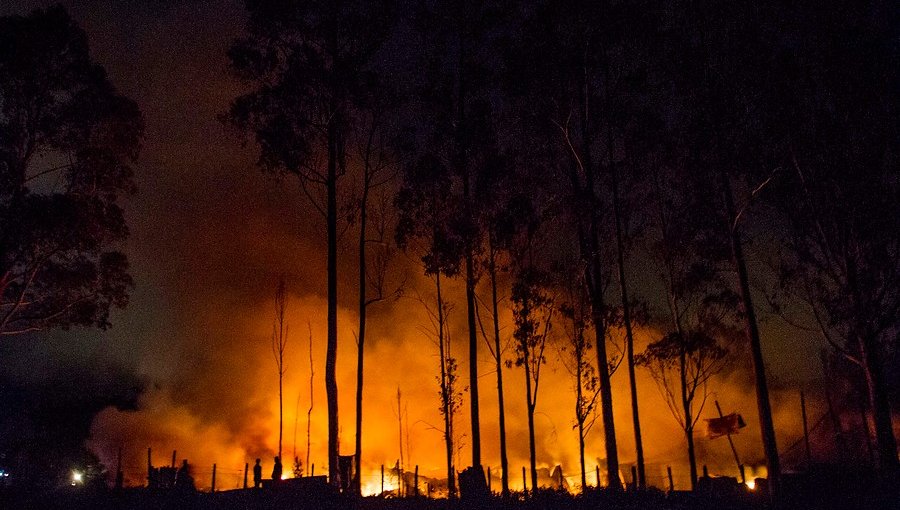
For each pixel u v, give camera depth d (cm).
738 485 2862
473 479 2627
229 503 2486
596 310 3119
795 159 2983
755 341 2695
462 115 3447
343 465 2750
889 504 2134
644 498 2481
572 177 3444
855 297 2881
